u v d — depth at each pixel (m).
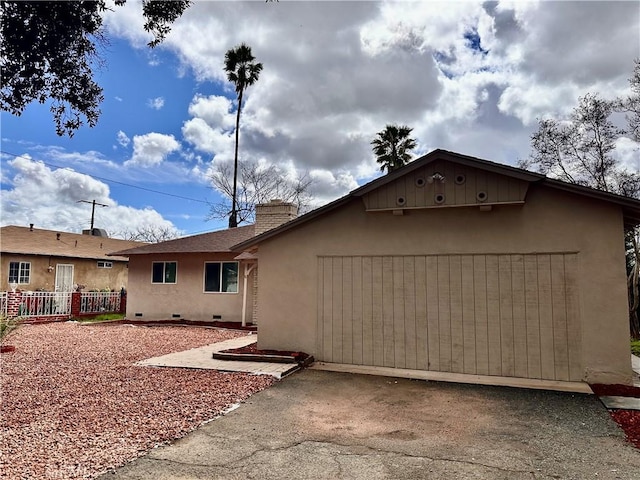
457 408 5.65
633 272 16.30
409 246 7.90
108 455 4.02
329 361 8.32
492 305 7.27
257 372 7.38
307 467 3.85
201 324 15.55
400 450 4.25
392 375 7.41
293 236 8.83
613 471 3.75
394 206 7.75
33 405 5.58
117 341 11.39
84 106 4.91
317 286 8.55
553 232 6.97
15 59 4.29
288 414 5.39
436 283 7.67
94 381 6.88
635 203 6.46
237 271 16.14
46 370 7.70
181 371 7.56
